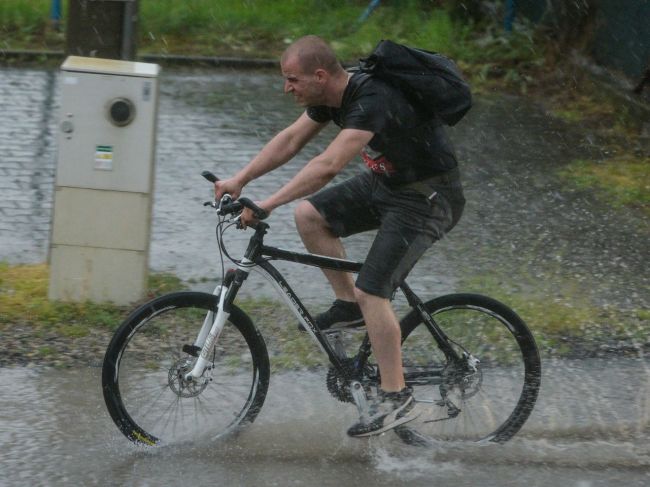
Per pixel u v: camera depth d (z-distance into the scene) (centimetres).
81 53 2244
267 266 1484
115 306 2000
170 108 3581
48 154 3033
